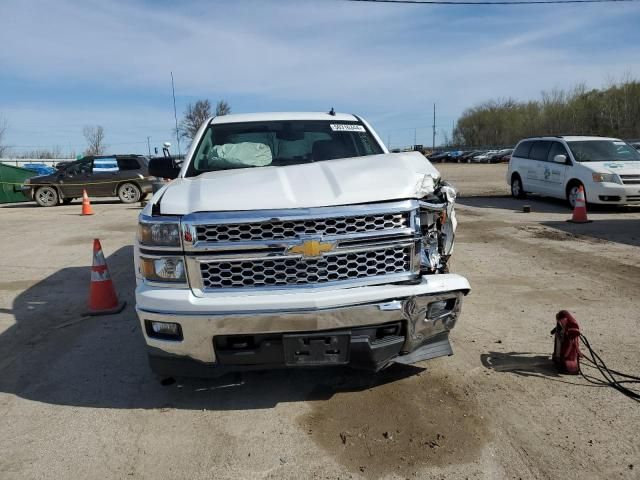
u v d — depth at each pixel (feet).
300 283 9.46
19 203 64.49
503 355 12.60
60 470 8.66
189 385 11.62
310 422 9.91
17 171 65.51
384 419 9.91
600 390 10.74
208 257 9.34
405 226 9.79
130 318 16.48
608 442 8.93
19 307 18.12
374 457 8.74
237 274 9.41
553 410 10.00
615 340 13.37
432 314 10.00
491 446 8.93
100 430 9.86
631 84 217.97
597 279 19.39
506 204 45.42
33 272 23.43
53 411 10.64
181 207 9.65
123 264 24.44
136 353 13.61
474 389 10.93
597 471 8.20
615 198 36.99
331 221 9.45
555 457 8.57
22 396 11.36
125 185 58.23
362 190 9.76
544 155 44.96
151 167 14.58
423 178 10.43
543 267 21.49
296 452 8.96
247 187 9.95
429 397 10.66
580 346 13.01
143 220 9.73
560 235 28.94
